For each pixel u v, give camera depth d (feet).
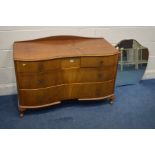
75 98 8.57
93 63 7.88
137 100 9.51
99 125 8.00
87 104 9.13
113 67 8.30
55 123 8.02
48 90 7.93
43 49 7.97
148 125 8.07
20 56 7.23
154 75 11.07
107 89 8.69
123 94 9.91
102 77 8.29
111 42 9.80
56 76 7.78
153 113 8.73
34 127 7.79
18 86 7.63
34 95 7.86
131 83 10.71
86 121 8.19
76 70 7.90
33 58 7.17
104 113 8.66
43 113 8.51
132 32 9.83
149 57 10.70
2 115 8.30
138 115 8.59
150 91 10.18
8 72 9.18
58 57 7.40
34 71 7.37
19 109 8.11
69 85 8.16
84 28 9.11
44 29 8.73
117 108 8.96
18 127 7.76
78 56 7.60
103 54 7.81
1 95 9.48
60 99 8.38
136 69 10.52
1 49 8.68
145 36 10.11
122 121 8.24
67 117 8.36
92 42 8.93
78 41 8.97
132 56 10.25
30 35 8.70
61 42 8.79
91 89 8.46
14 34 8.54
